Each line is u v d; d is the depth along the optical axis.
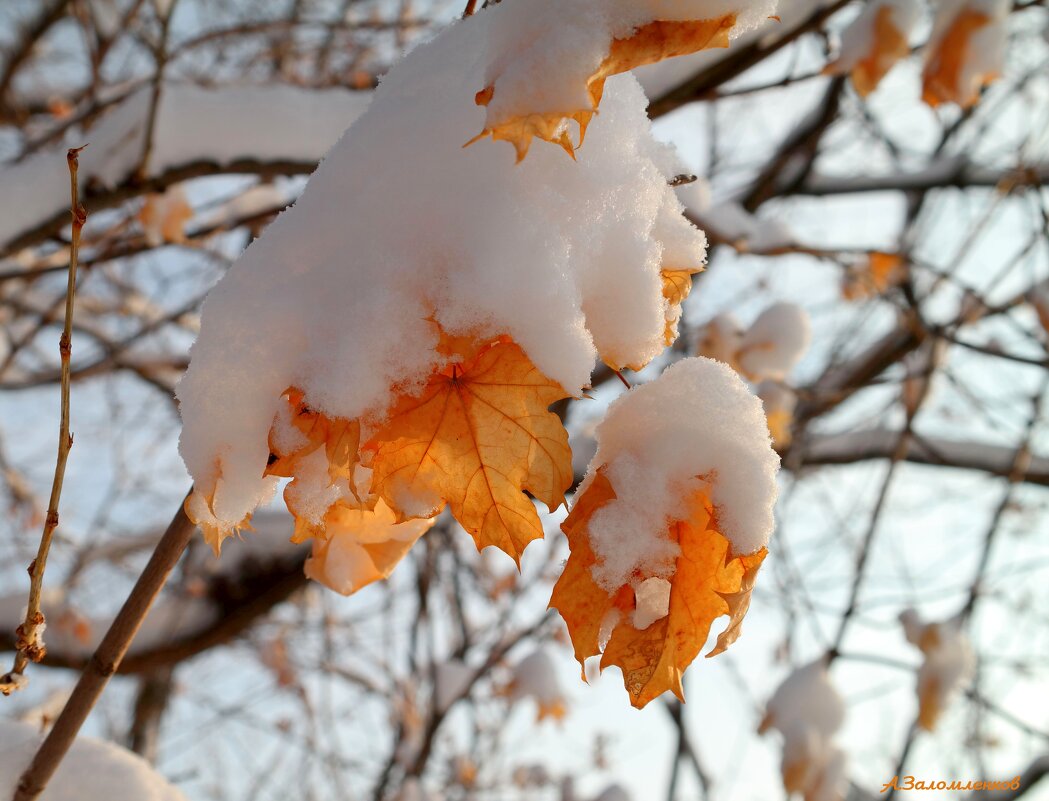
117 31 1.83
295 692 3.13
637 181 0.58
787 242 1.89
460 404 0.54
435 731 2.58
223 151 1.32
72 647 1.91
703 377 0.59
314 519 0.55
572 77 0.52
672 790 2.79
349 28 2.13
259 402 0.55
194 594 1.95
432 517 0.55
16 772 0.75
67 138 1.95
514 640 2.54
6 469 2.78
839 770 1.82
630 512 0.58
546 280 0.54
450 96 0.58
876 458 2.67
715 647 0.56
